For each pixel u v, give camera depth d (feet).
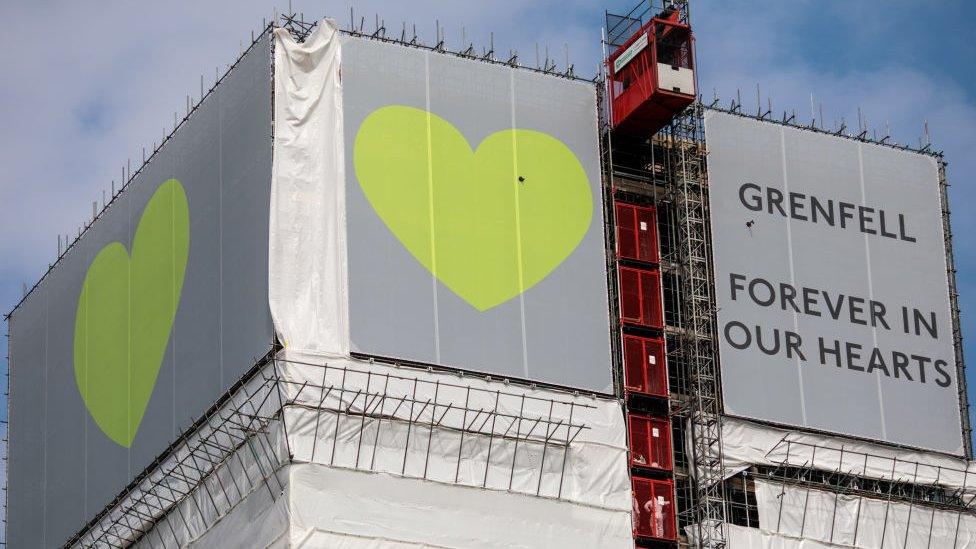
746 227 433.48
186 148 426.92
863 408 430.20
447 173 409.28
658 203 433.48
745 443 418.92
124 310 438.81
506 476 392.47
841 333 433.89
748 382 422.41
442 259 402.93
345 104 404.98
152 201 435.94
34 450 464.24
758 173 438.81
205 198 417.28
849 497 423.64
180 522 404.98
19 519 464.24
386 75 410.52
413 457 386.93
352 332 391.24
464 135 413.59
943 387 440.04
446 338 398.01
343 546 376.27
